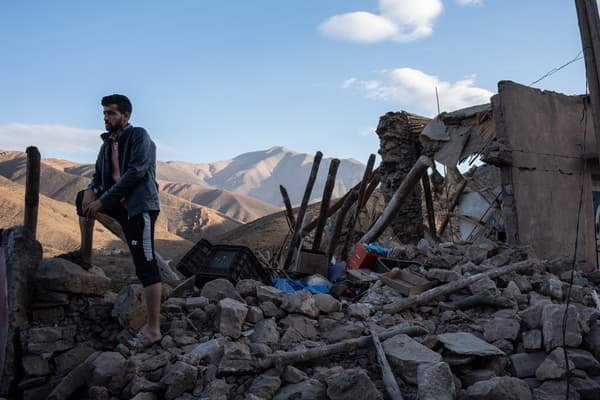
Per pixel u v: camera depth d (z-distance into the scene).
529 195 9.30
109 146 4.43
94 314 4.65
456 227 15.65
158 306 4.41
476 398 3.61
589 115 10.75
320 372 4.05
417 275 6.28
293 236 9.82
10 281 4.33
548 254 9.40
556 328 4.27
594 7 7.02
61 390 3.92
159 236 62.59
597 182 10.91
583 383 3.88
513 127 9.27
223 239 34.25
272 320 4.83
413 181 10.15
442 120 12.51
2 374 4.09
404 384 3.90
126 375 3.90
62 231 59.78
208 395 3.74
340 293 6.56
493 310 5.50
